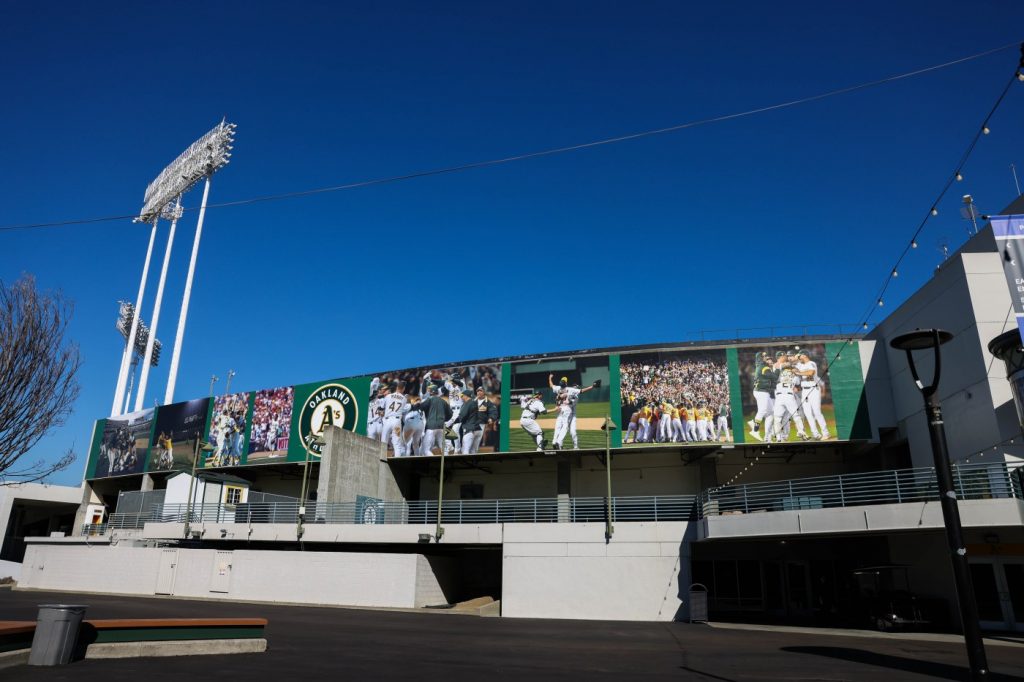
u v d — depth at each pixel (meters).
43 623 11.67
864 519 24.59
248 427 56.19
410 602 32.97
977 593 25.33
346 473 43.19
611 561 31.47
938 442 10.59
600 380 45.38
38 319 12.43
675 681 12.16
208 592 36.22
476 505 48.03
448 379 49.16
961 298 32.16
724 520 28.83
